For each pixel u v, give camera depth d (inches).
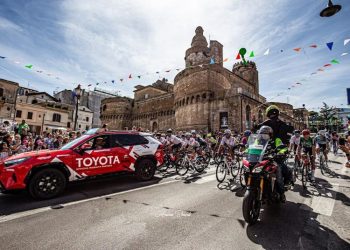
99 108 2546.8
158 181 293.9
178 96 1547.7
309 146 289.4
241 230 140.4
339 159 553.3
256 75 1915.6
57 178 216.5
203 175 342.6
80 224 149.2
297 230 141.2
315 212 175.3
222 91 1236.5
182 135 548.7
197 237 130.2
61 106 1787.6
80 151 238.8
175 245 120.3
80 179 235.1
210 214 168.6
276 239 128.3
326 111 1957.4
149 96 2160.4
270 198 170.1
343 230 141.3
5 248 117.7
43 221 155.0
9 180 192.9
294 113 2276.1
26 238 129.2
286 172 184.5
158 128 1892.2
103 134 271.0
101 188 253.1
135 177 317.4
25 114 1414.9
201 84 1336.1
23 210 178.4
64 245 120.5
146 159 299.3
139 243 122.6
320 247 119.5
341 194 227.9
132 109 2292.1
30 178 204.1
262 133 174.9
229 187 262.5
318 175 338.3
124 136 290.5
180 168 374.0
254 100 1221.7
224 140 335.0
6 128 470.9
